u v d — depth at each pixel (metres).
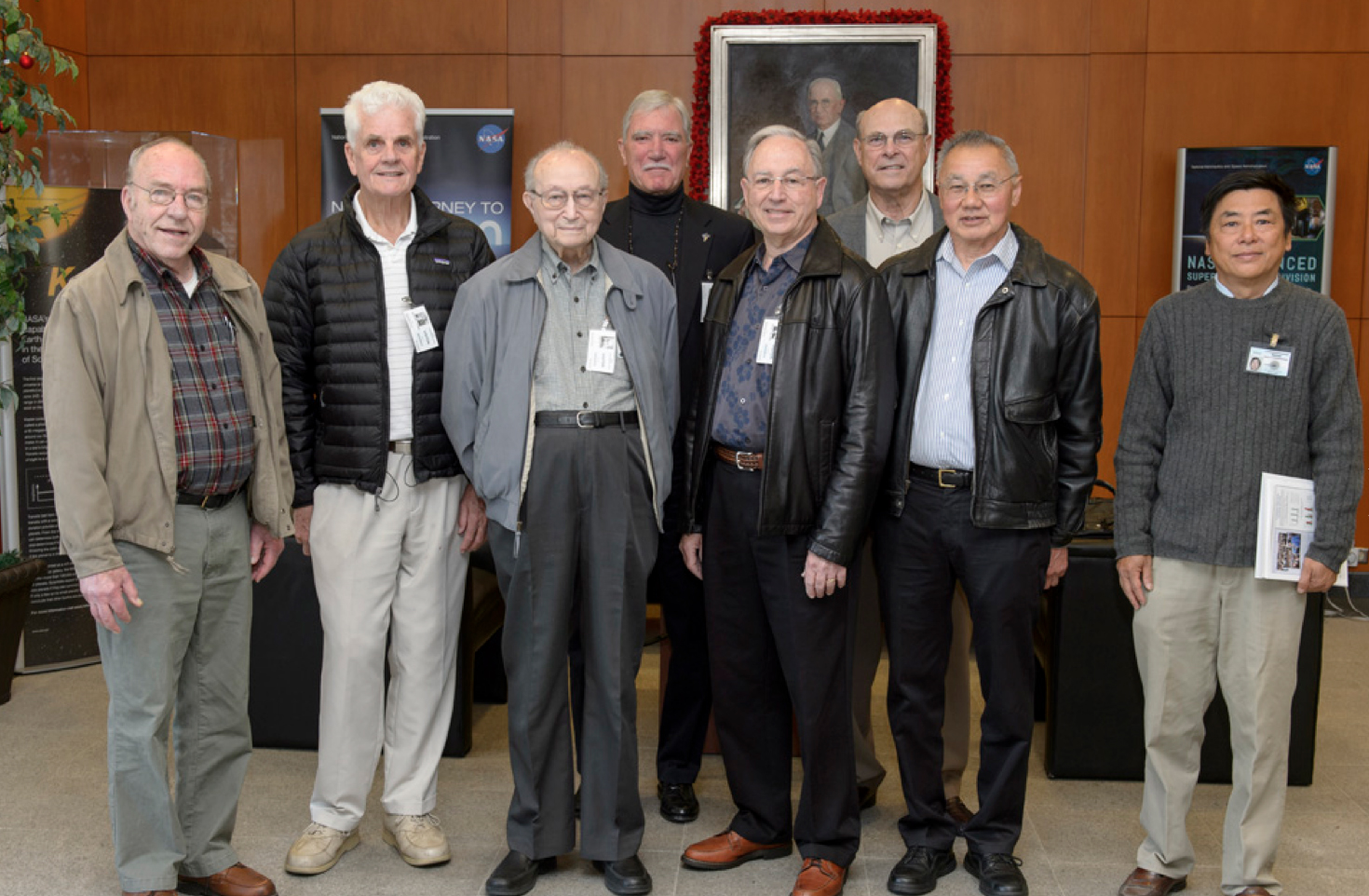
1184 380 2.62
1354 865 2.94
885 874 2.85
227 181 4.87
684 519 2.85
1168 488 2.65
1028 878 2.85
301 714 3.67
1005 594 2.63
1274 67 5.56
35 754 3.69
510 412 2.61
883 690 4.45
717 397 2.73
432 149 5.41
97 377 2.39
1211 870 2.89
